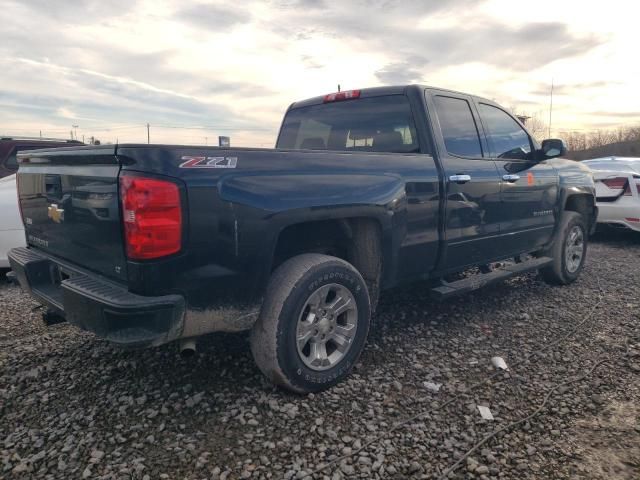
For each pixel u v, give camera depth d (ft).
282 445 8.48
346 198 10.27
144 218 7.91
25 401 9.84
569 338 13.48
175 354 12.00
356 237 11.64
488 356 12.28
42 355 12.00
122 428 8.93
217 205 8.51
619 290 18.45
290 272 9.63
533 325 14.49
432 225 12.59
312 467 7.92
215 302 8.75
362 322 10.85
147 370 11.19
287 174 9.59
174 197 8.06
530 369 11.57
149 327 8.18
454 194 13.04
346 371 10.66
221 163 8.71
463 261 13.92
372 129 13.98
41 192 10.77
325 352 10.40
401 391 10.44
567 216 18.66
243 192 8.82
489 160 14.69
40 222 11.08
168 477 7.66
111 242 8.49
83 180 9.03
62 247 10.24
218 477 7.66
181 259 8.24
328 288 10.17
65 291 8.80
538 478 7.76
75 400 9.89
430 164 12.57
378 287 11.74
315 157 10.23
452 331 13.94
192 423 9.11
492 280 14.57
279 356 9.46
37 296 10.54
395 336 13.52
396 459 8.16
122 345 7.93
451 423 9.24
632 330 14.11
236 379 10.76
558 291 18.25
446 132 13.46
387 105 13.71
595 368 11.62
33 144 27.07
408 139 13.23
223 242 8.63
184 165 8.26
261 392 10.19
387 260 11.48
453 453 8.35
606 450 8.48
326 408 9.70
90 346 12.54
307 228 10.82
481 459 8.21
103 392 10.20
